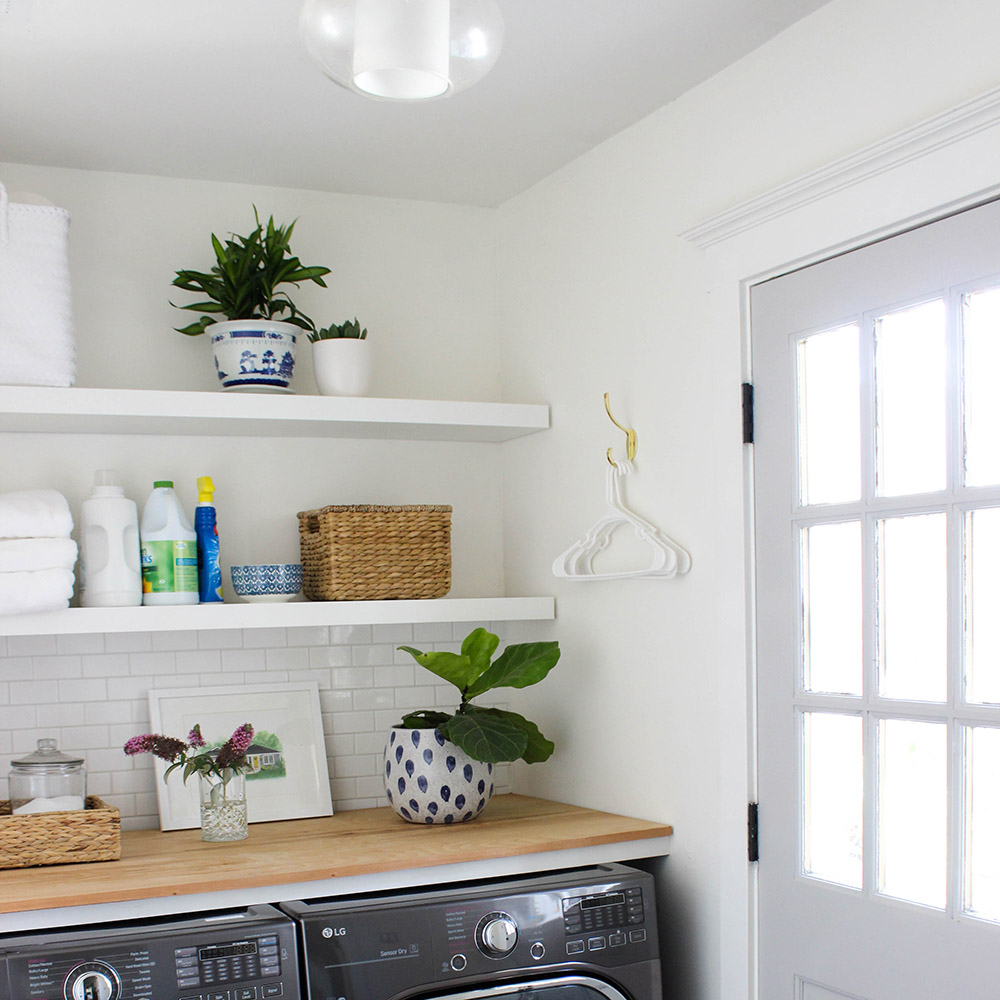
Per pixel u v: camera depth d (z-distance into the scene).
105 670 2.72
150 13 2.03
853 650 2.01
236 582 2.66
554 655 2.68
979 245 1.77
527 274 3.07
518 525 3.11
